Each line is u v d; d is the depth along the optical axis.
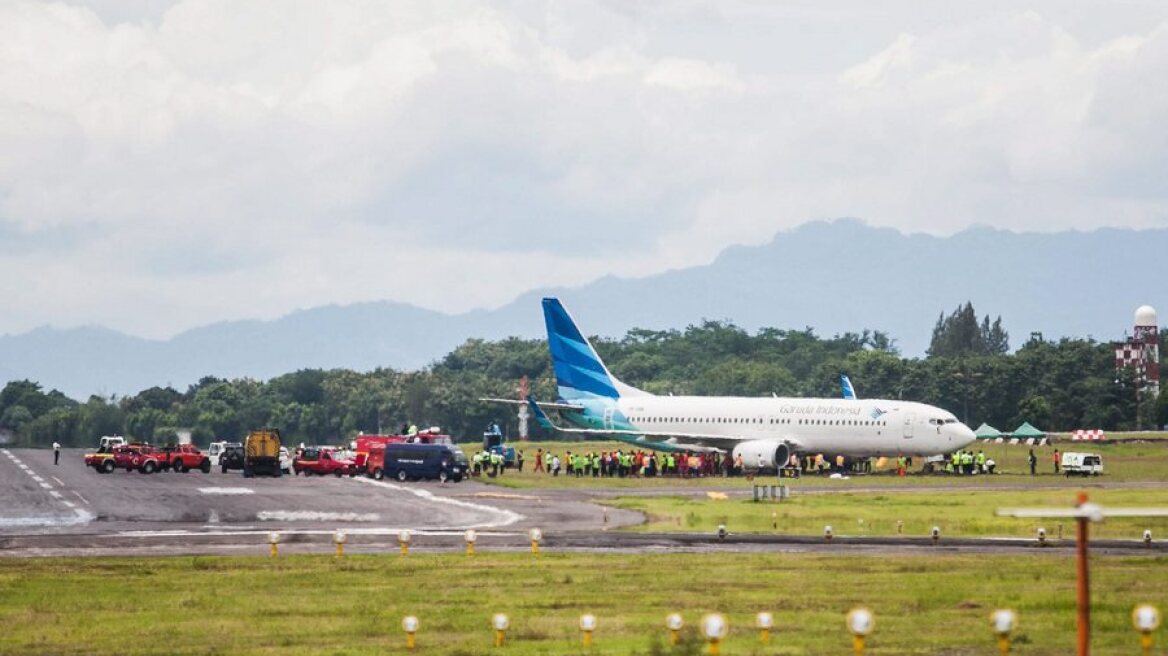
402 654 152.12
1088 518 112.62
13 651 156.50
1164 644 155.25
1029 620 172.38
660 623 171.88
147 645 159.62
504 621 155.00
